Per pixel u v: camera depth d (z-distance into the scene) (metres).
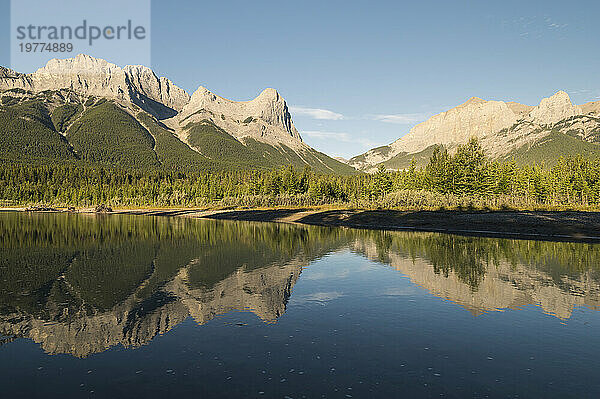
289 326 19.97
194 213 139.00
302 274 33.94
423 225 84.56
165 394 12.72
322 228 84.38
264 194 163.75
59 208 179.00
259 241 58.81
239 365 15.07
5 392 12.92
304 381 13.65
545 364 15.25
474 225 77.69
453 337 18.33
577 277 32.16
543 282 30.34
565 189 131.25
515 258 41.81
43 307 23.34
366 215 101.44
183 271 35.06
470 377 14.05
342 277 32.62
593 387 13.27
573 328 19.61
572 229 65.25
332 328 19.62
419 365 15.12
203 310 22.92
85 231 72.75
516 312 22.47
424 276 32.88
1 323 20.41
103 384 13.51
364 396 12.50
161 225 90.31
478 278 31.98
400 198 121.12
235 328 19.59
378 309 23.12
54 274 33.31
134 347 17.03
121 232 71.81
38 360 15.70
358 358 15.78
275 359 15.67
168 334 18.75
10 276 32.44
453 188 130.50
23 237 61.34
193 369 14.72
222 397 12.45
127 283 30.00
